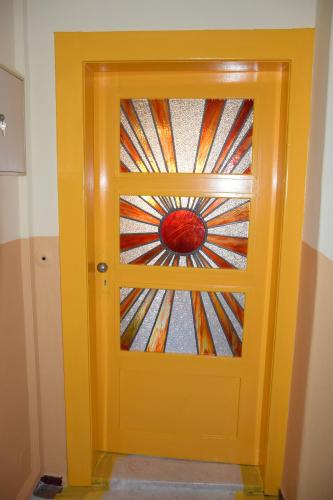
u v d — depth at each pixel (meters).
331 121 1.33
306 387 1.48
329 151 1.34
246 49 1.46
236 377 1.88
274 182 1.70
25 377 1.65
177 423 1.95
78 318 1.68
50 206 1.61
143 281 1.83
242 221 1.75
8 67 1.42
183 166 1.74
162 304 1.85
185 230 1.78
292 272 1.59
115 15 1.48
